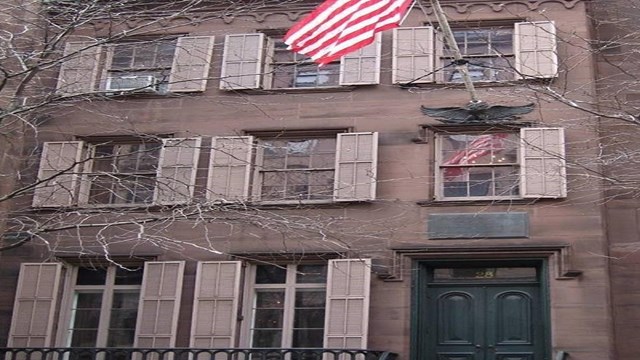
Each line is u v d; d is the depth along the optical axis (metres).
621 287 13.24
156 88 13.83
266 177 14.71
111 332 14.23
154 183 12.97
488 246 13.28
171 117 15.16
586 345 12.51
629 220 13.59
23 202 14.59
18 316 14.00
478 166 14.16
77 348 13.07
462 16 15.20
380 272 13.40
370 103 14.70
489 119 13.79
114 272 14.55
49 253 14.23
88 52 15.00
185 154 14.59
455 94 14.45
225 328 13.38
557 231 13.20
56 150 14.93
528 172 13.48
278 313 13.88
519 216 13.38
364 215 13.83
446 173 14.29
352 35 11.00
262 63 15.54
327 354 12.91
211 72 15.52
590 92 13.54
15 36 12.02
